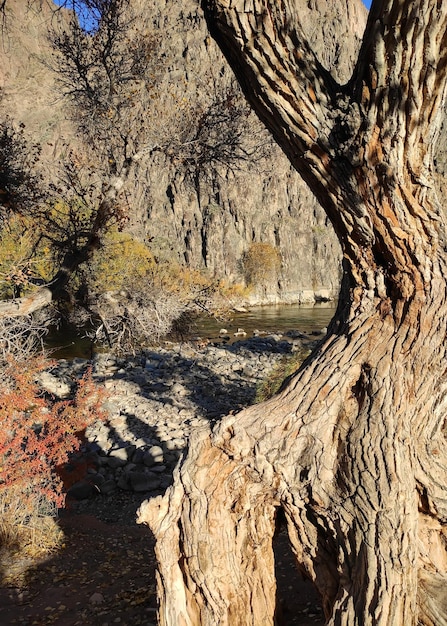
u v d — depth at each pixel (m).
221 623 2.77
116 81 8.92
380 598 2.44
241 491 2.86
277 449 2.83
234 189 55.84
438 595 2.68
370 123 2.50
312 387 2.97
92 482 8.05
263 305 49.12
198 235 53.66
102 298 8.39
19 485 5.98
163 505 2.87
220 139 9.07
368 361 2.92
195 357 17.11
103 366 16.00
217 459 2.88
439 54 2.29
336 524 2.70
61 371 15.20
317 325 29.77
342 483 2.72
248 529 2.93
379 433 2.71
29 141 9.32
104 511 7.45
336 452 2.82
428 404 2.91
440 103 2.45
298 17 2.53
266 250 54.03
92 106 8.89
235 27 2.43
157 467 8.49
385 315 2.98
